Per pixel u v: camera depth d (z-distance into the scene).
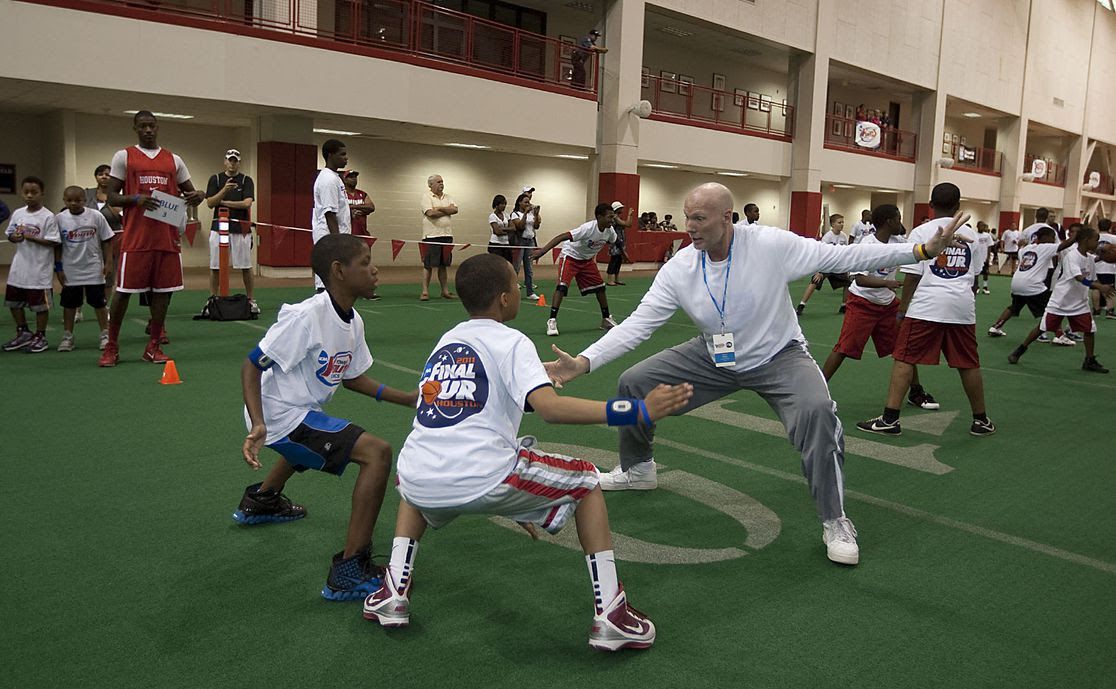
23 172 17.72
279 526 4.06
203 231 18.81
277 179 16.45
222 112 15.95
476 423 2.84
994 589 3.59
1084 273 9.23
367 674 2.77
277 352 3.25
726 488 4.88
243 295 10.73
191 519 4.10
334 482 4.71
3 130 17.34
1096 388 8.42
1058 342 11.44
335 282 3.42
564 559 3.77
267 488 4.04
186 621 3.10
